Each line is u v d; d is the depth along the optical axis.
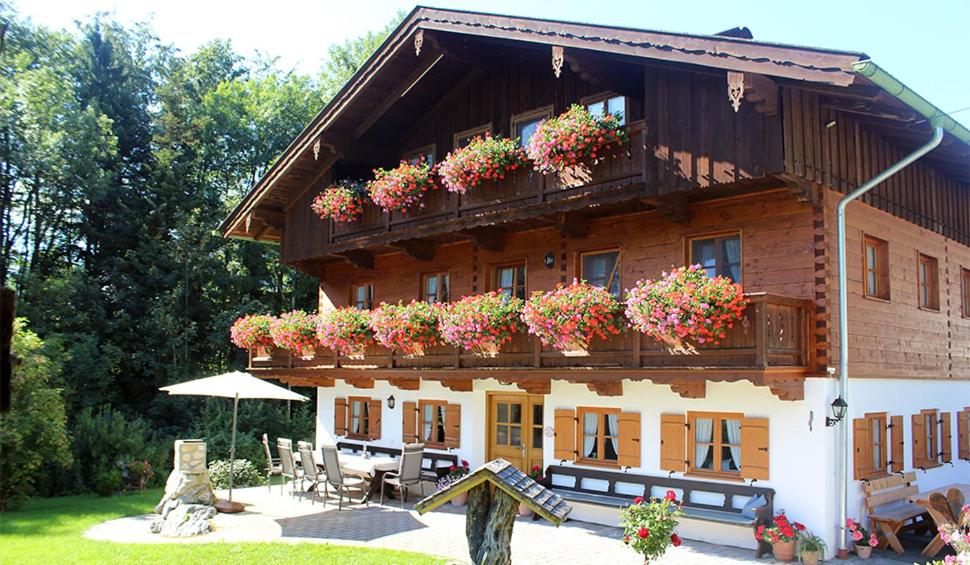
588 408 13.20
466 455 15.32
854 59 8.90
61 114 25.34
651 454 12.25
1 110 24.05
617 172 11.94
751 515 10.66
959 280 15.31
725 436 11.55
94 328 24.88
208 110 30.00
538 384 13.73
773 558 10.37
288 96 32.28
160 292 26.84
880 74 8.88
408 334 14.55
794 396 10.66
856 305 11.64
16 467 15.85
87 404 23.03
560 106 14.09
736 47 9.93
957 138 10.97
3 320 3.69
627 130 11.89
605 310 11.40
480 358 13.80
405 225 15.57
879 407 12.05
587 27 11.55
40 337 23.02
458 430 15.56
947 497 10.68
